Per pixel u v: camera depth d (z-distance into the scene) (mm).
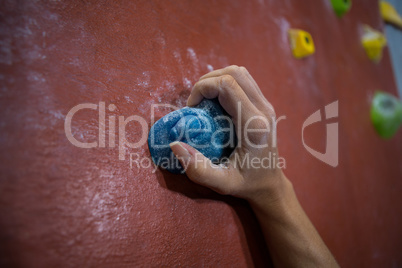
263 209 732
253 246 812
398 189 1786
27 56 499
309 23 1433
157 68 715
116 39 646
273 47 1162
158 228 601
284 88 1146
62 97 527
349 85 1614
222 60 915
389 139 1881
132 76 654
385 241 1501
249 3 1106
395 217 1655
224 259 720
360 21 1970
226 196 778
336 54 1579
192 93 652
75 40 573
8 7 494
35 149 473
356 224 1324
